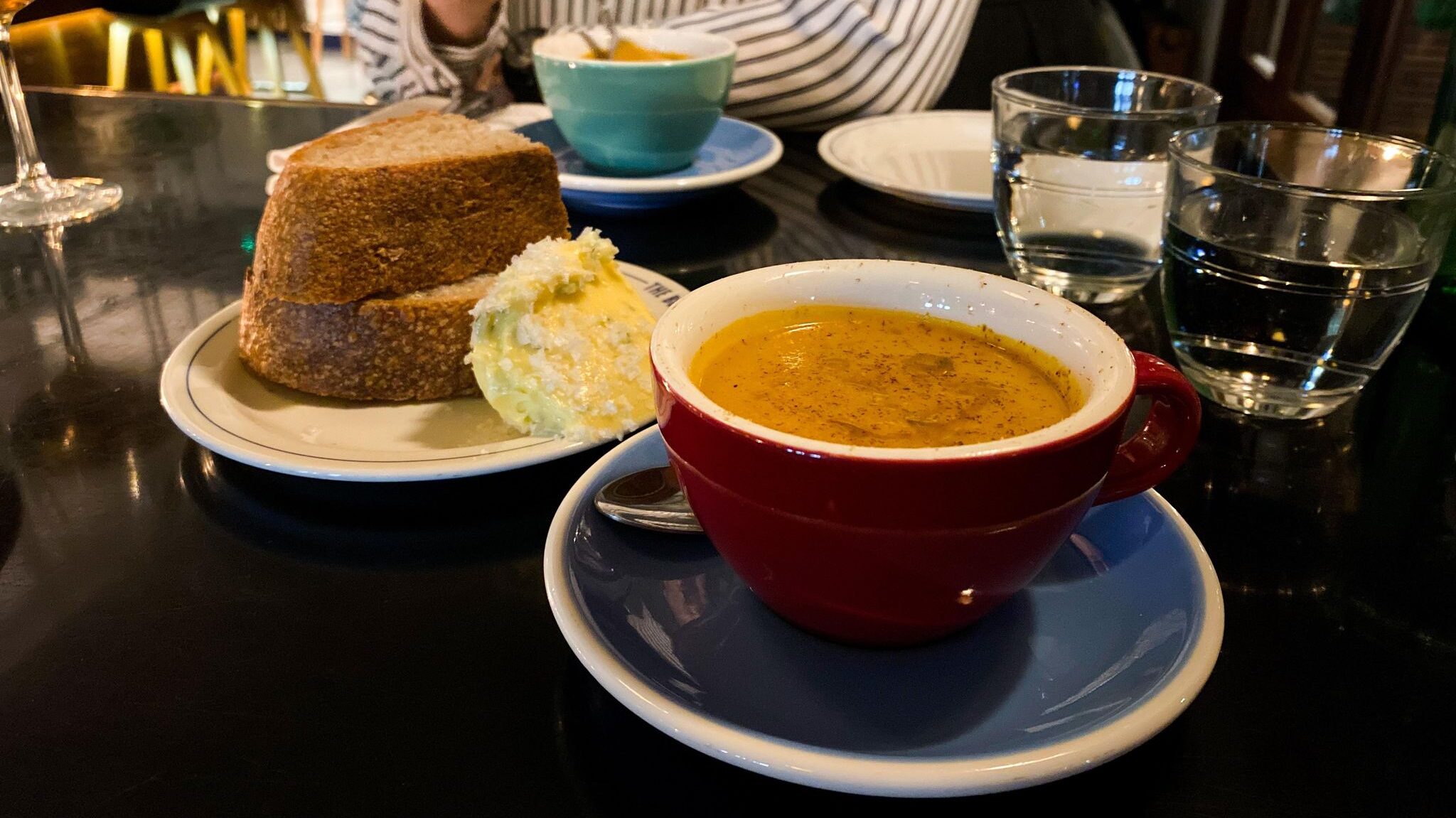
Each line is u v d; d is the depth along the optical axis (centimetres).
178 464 64
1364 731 44
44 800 39
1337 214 66
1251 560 56
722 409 39
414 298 75
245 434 62
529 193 84
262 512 59
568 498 50
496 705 45
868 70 154
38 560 54
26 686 45
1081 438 38
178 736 42
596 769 41
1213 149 77
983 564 40
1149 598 46
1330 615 52
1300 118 289
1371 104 251
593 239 72
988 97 222
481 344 66
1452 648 50
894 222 111
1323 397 71
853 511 37
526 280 66
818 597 42
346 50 292
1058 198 88
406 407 73
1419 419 73
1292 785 41
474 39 183
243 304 77
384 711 44
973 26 225
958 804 40
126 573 53
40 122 137
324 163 77
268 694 45
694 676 42
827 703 41
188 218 108
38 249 99
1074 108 87
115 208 110
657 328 45
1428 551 57
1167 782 41
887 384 48
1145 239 88
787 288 52
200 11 238
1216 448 68
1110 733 36
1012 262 95
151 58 227
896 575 39
